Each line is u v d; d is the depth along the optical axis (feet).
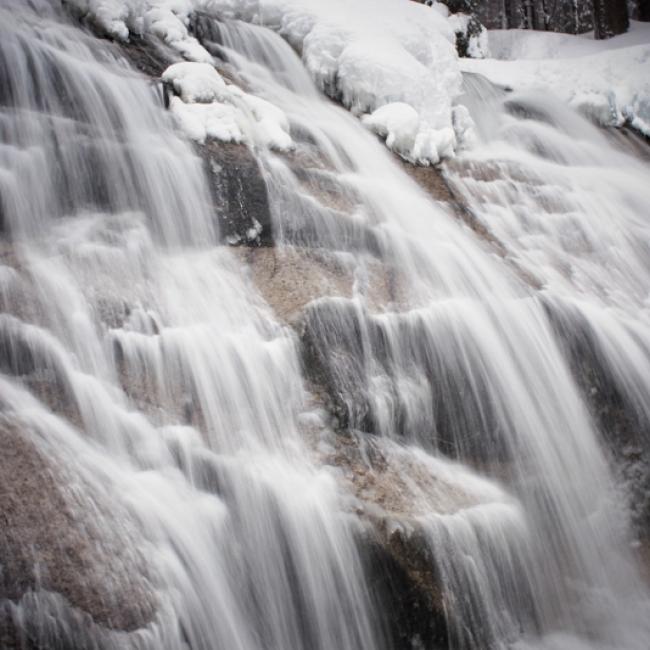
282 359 17.62
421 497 16.44
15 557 11.57
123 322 16.88
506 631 16.67
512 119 35.63
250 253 20.94
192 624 12.96
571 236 28.78
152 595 12.55
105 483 13.65
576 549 19.66
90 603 11.82
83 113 21.35
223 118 22.84
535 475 19.94
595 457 21.18
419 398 19.01
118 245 19.24
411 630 15.03
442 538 15.56
